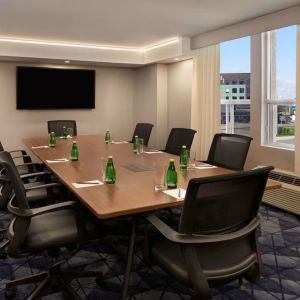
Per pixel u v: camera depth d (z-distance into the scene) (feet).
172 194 6.73
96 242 10.00
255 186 5.40
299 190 11.95
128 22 14.74
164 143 22.36
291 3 11.99
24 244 6.27
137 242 7.91
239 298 7.16
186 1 11.80
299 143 12.51
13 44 18.31
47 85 21.56
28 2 11.91
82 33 16.93
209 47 17.37
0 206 8.46
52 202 8.87
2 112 20.85
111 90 23.65
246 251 5.66
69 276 7.42
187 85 20.10
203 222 5.08
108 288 7.58
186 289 7.49
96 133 23.50
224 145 10.20
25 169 13.57
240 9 12.73
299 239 10.20
